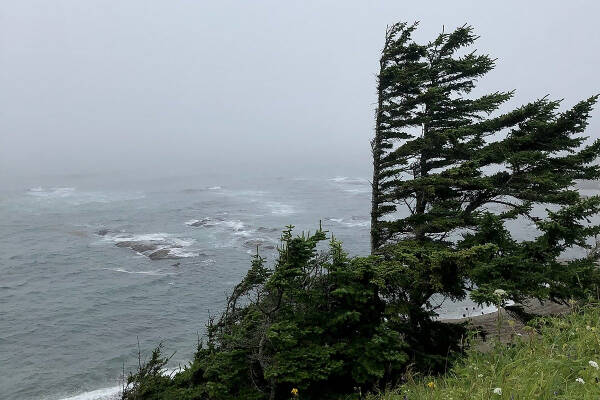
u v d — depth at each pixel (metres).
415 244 13.45
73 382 25.55
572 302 7.05
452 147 16.70
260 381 9.77
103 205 91.50
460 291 11.80
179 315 35.22
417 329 11.87
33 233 63.94
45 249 55.19
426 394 5.61
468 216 15.12
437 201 16.38
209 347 11.38
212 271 45.78
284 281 9.38
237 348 9.95
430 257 11.20
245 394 9.21
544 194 13.95
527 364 5.03
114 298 38.84
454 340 11.27
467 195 16.38
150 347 29.86
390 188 16.95
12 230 65.81
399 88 16.97
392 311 10.60
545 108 15.17
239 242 57.09
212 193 114.75
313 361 9.05
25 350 29.48
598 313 6.62
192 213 80.81
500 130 16.88
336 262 10.39
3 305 37.41
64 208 87.12
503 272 11.24
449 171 14.41
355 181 152.00
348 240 57.81
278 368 8.73
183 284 42.16
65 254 52.94
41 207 88.50
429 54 18.75
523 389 4.34
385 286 10.95
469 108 16.91
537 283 10.84
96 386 25.14
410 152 16.55
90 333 32.09
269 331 9.15
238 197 106.12
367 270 10.13
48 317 34.94
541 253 11.85
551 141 14.94
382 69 17.48
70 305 37.34
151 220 73.50
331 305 10.55
